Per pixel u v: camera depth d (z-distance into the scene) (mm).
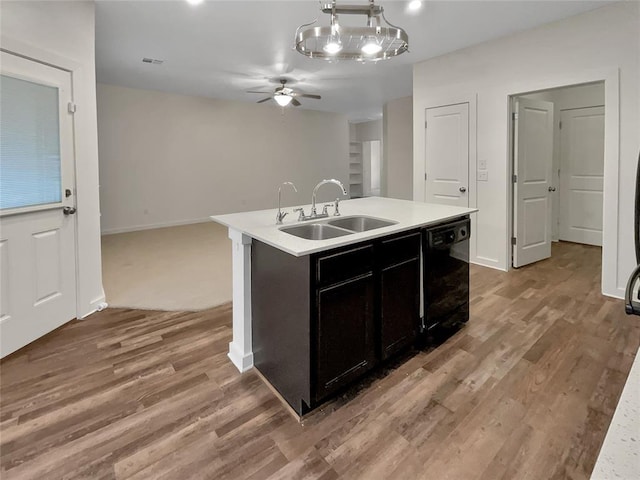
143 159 6945
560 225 5910
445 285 2588
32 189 2545
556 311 3061
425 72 4828
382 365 2297
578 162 5621
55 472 1517
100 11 3416
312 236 2400
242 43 4254
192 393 2045
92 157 3086
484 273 4156
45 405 1938
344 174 10328
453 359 2359
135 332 2783
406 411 1881
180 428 1774
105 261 4738
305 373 1810
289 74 5641
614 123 3270
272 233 2039
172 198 7383
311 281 1749
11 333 2434
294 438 1708
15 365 2314
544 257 4723
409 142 7656
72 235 2918
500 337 2633
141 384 2127
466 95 4383
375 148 12492
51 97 2656
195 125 7547
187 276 4121
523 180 4301
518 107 4109
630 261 3273
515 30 3824
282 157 9008
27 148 2490
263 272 2098
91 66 3045
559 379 2111
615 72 3234
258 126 8516
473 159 4410
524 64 3844
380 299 2121
